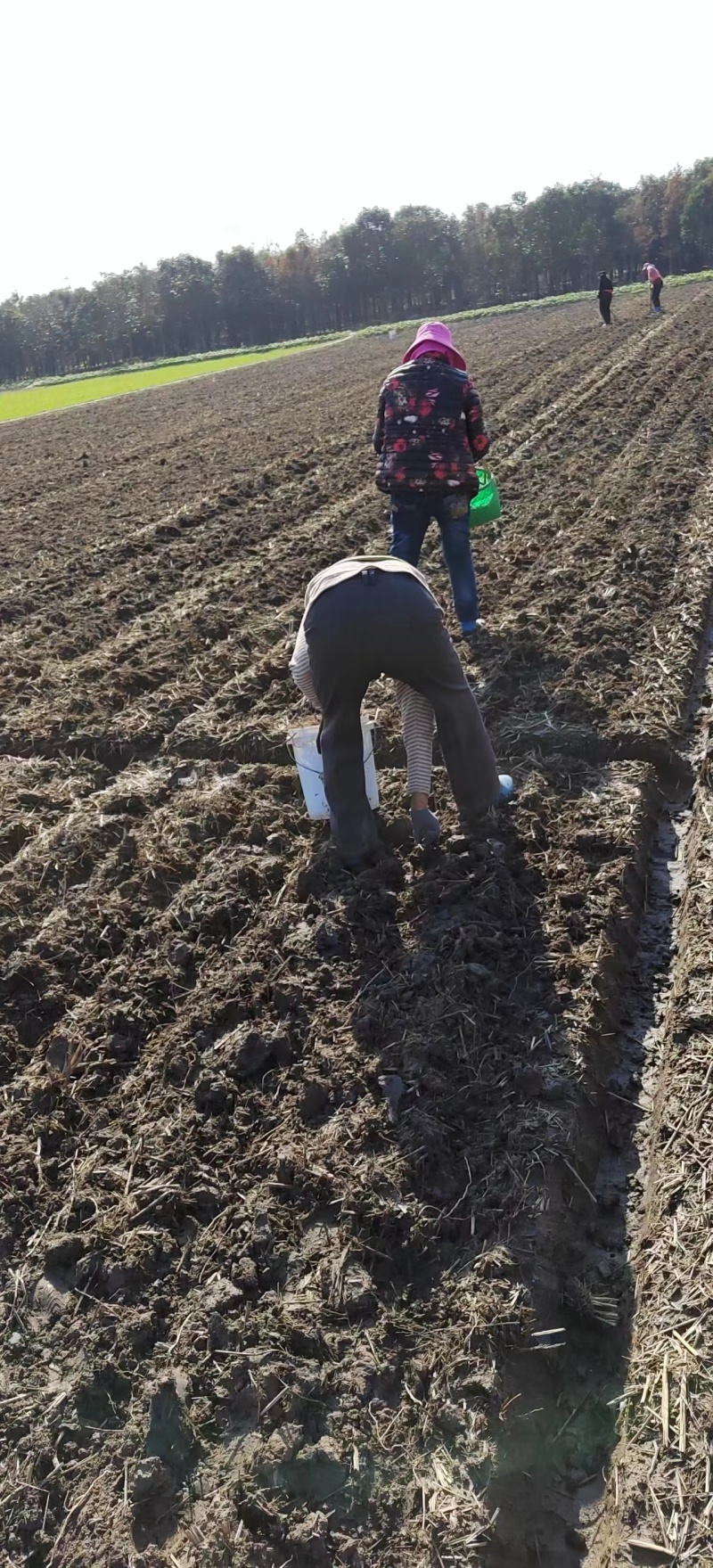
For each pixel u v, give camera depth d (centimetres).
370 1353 268
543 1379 272
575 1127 326
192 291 7938
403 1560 228
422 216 8081
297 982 387
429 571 812
